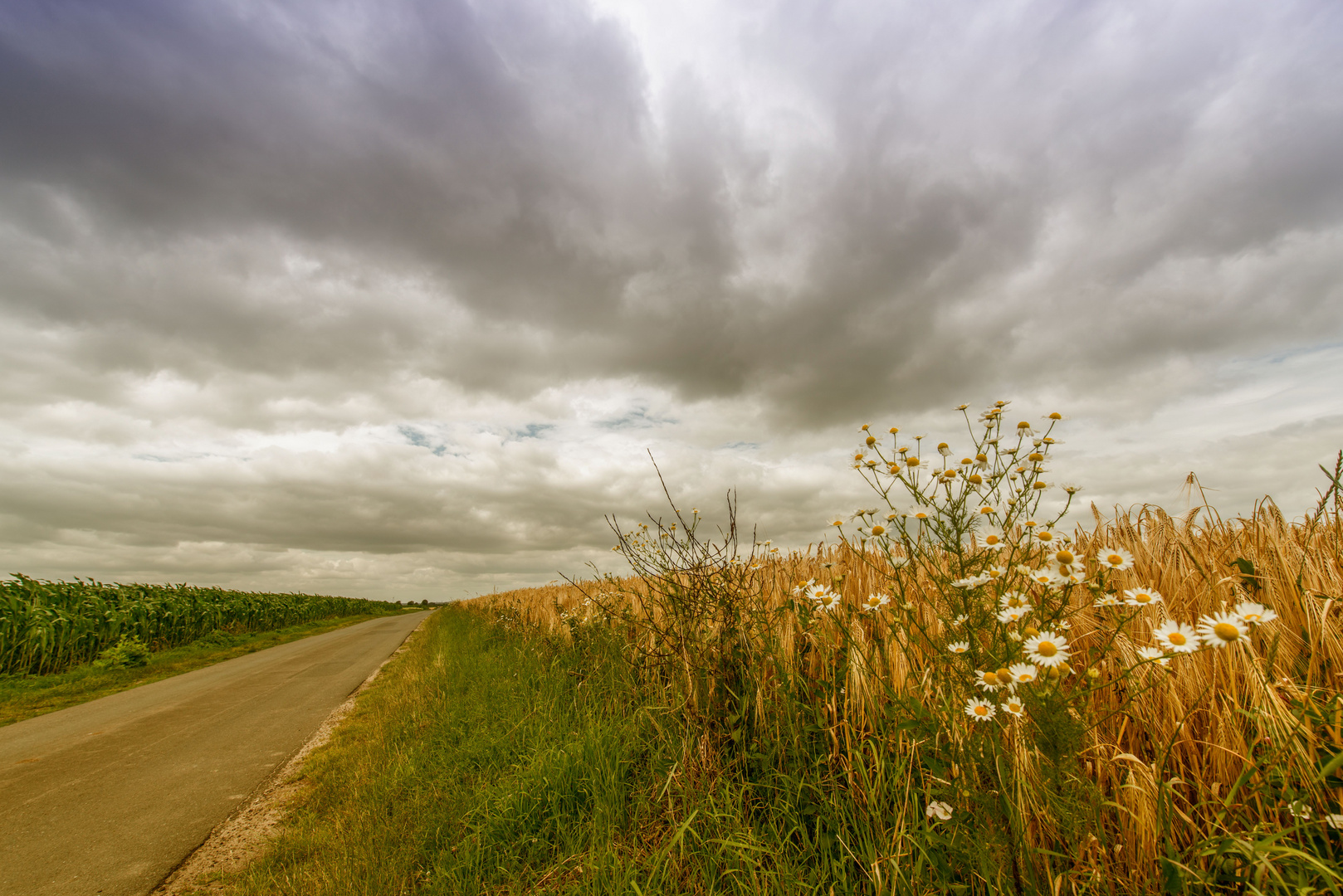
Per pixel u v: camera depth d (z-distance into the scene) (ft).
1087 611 7.64
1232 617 4.54
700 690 10.73
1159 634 4.81
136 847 10.90
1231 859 4.41
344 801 12.25
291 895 8.54
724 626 11.16
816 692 9.50
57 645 41.09
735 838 7.22
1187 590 7.59
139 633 49.39
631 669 13.69
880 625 8.75
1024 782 5.38
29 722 23.80
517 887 7.97
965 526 6.64
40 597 45.21
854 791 7.50
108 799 13.55
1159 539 9.86
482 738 14.21
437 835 9.71
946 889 5.64
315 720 20.90
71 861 10.40
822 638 9.62
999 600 6.22
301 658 41.78
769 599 12.68
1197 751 5.81
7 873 10.06
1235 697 5.46
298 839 10.52
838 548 15.14
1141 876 5.03
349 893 8.24
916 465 7.60
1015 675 4.86
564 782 10.09
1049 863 5.31
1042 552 6.87
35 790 14.47
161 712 23.93
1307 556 6.91
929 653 7.60
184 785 14.39
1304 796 4.37
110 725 21.90
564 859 8.23
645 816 9.07
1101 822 5.06
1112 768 5.84
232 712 23.20
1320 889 3.95
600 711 13.79
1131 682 6.15
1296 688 5.11
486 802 10.34
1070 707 6.00
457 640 39.45
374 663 37.06
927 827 5.87
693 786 8.87
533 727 14.02
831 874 6.73
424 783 12.36
